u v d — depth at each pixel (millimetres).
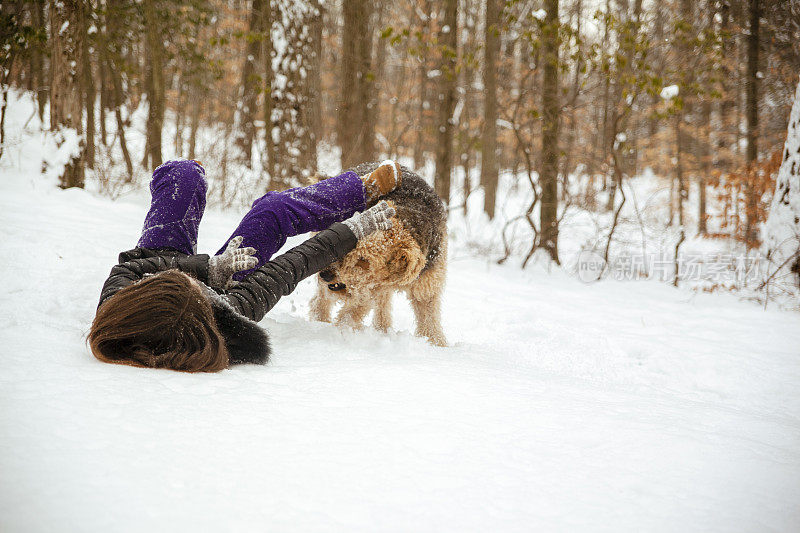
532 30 10844
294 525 1353
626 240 11039
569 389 2943
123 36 14695
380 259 3607
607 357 4824
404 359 3371
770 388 4289
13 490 1354
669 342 5633
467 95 19594
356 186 4000
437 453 1826
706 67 11438
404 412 2211
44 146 9570
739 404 3828
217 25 17281
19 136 10500
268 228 3627
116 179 10875
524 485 1646
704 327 6535
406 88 24469
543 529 1416
